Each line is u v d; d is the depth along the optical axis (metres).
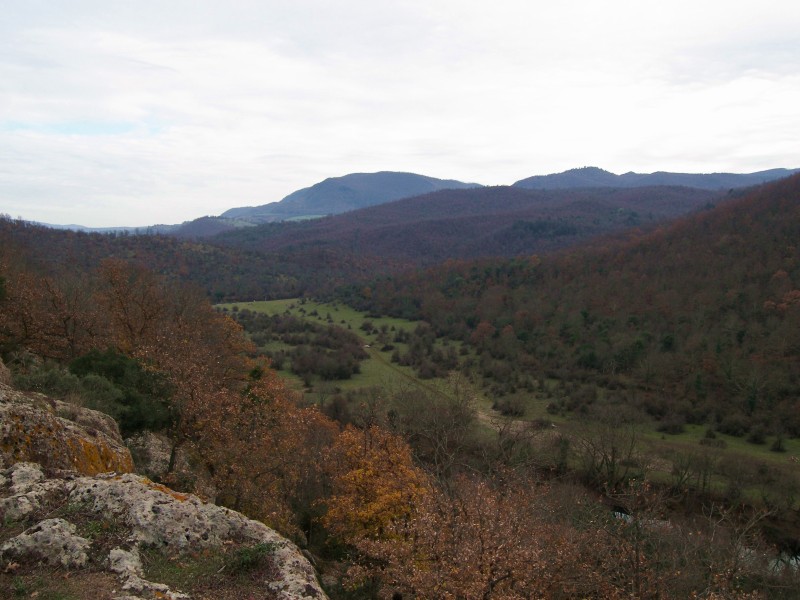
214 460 18.77
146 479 10.87
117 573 8.23
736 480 37.00
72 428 13.20
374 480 21.81
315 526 25.75
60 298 29.59
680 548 22.09
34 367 23.70
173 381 20.80
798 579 23.30
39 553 8.23
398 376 61.78
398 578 15.65
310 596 8.87
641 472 37.44
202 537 9.75
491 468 28.33
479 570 13.91
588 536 20.92
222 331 41.06
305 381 57.09
